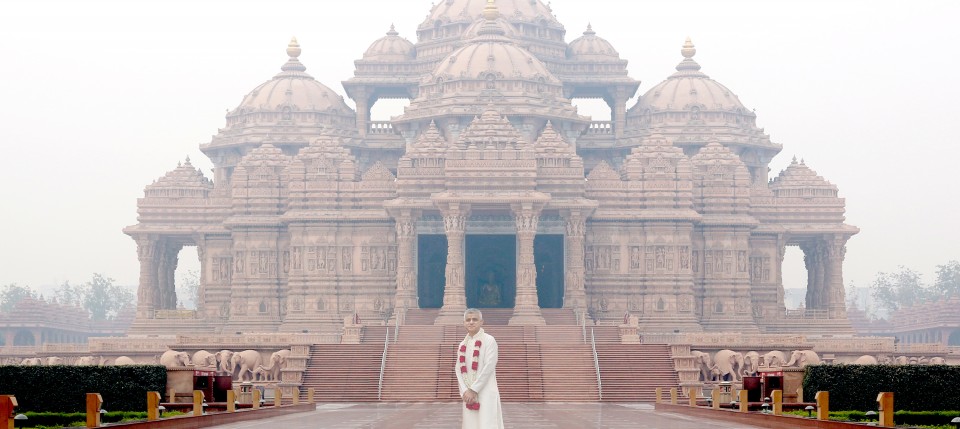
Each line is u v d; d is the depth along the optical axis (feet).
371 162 579.07
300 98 580.71
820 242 534.37
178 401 266.98
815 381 255.29
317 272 499.10
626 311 496.64
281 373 390.42
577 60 596.29
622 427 225.15
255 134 572.10
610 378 379.76
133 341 437.99
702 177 517.55
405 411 296.71
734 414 248.73
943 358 431.43
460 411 296.92
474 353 136.46
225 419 236.84
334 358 392.88
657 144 512.22
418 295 504.84
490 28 549.95
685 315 496.23
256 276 512.63
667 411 298.76
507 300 517.14
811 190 533.55
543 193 468.75
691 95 574.56
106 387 241.55
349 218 498.28
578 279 481.46
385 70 599.98
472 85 529.45
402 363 390.83
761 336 401.08
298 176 506.07
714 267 511.40
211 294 522.88
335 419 254.68
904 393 247.29
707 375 391.86
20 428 205.87
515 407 324.39
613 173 502.79
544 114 524.52
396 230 489.67
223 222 519.19
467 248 516.73
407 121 538.06
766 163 586.86
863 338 446.19
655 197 499.92
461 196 464.65
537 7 611.06
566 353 394.73
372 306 498.28
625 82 582.35
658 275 497.05
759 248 524.11
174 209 530.27
